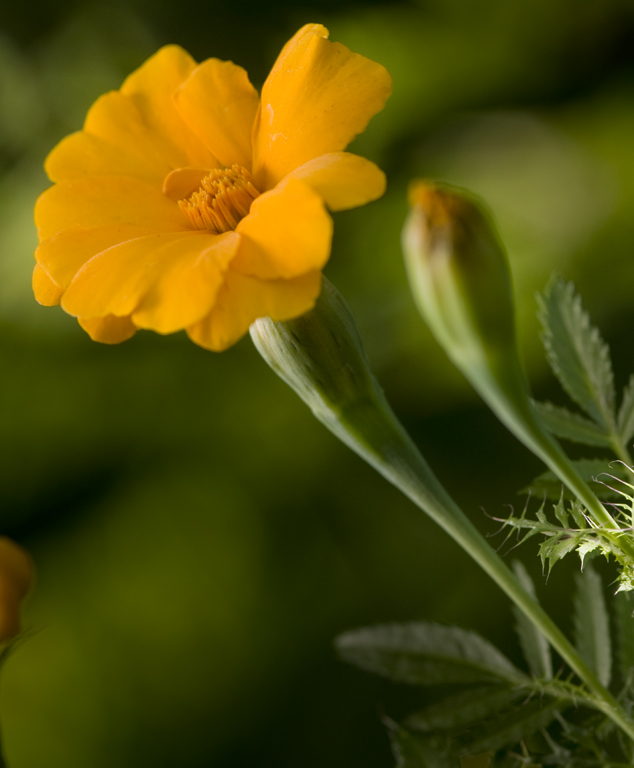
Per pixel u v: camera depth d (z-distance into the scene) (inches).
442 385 27.1
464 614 24.3
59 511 29.2
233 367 29.3
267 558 27.3
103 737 25.8
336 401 12.4
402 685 24.7
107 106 13.1
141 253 12.2
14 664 26.7
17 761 25.5
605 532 11.9
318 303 12.4
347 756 24.2
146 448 29.1
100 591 27.5
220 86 12.9
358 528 27.3
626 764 12.3
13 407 29.0
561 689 12.6
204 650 26.5
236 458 28.3
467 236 11.6
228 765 25.2
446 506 12.3
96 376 29.4
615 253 27.0
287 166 12.5
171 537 27.8
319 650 26.0
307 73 12.5
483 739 12.5
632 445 13.5
